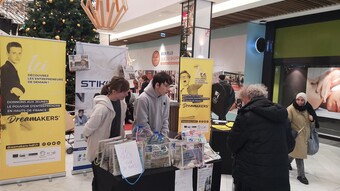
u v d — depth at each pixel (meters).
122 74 4.04
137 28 11.05
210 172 2.32
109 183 1.97
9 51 3.27
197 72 4.87
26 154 3.53
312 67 7.25
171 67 11.58
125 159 1.92
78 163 3.96
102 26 5.61
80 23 6.12
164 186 2.07
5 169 3.43
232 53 8.66
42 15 5.98
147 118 2.82
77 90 3.82
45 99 3.56
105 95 2.91
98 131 2.81
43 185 3.53
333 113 6.82
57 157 3.76
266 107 2.12
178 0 6.80
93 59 3.87
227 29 8.84
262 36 8.38
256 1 6.07
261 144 2.10
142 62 13.90
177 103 6.04
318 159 5.41
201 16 6.60
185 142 2.22
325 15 6.80
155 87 2.80
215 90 4.94
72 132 4.96
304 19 7.29
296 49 7.59
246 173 2.15
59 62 3.60
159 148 2.11
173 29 9.62
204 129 4.96
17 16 8.27
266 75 8.38
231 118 8.38
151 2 7.91
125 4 5.68
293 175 4.42
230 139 2.24
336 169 4.83
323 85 7.01
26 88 3.41
